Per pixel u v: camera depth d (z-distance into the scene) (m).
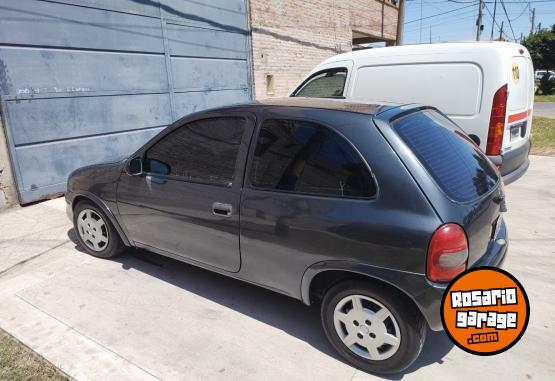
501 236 2.90
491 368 2.59
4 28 5.13
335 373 2.57
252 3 9.60
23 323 3.07
